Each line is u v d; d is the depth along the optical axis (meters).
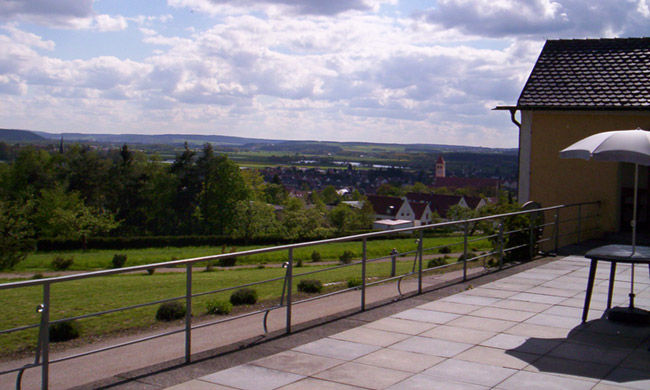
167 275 25.61
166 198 88.38
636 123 15.06
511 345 6.42
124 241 59.81
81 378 7.24
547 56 17.34
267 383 5.20
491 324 7.32
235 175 85.19
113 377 5.39
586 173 15.73
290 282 6.92
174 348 8.67
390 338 6.68
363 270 8.06
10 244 42.50
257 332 9.22
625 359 5.96
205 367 5.66
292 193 146.38
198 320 11.17
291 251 6.91
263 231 72.12
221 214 84.38
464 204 102.56
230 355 6.05
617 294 9.10
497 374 5.46
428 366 5.69
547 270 11.23
